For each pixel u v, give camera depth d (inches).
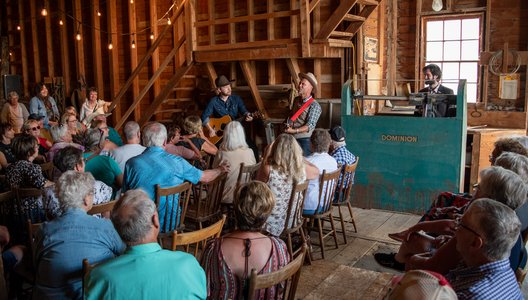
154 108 292.0
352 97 213.3
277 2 262.5
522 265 84.1
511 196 87.4
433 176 193.5
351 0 223.6
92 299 68.4
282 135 130.7
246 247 79.3
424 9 262.1
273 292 80.5
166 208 127.0
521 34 237.5
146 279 68.2
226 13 284.5
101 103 303.9
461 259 79.1
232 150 156.5
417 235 100.7
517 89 238.8
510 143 126.9
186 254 72.9
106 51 379.9
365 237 173.3
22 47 439.5
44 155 206.2
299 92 218.1
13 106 300.2
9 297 111.7
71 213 87.8
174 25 327.9
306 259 147.4
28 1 431.8
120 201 72.0
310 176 144.8
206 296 74.7
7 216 126.8
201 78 315.6
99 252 87.0
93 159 144.6
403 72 273.3
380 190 205.8
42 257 85.8
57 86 409.1
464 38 254.7
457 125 186.2
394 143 199.9
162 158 131.5
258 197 80.4
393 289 56.2
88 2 384.2
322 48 237.5
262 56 253.1
